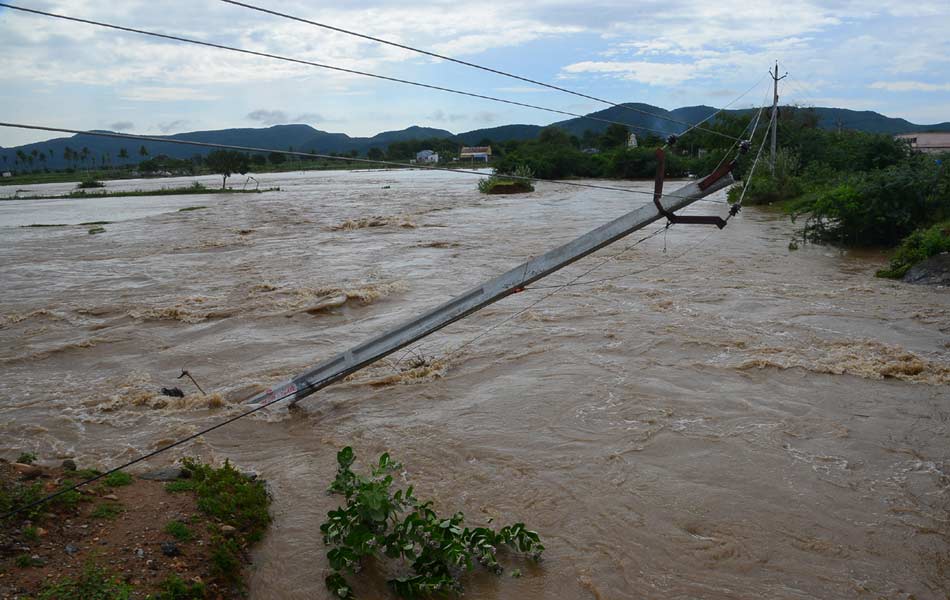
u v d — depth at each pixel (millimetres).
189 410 9156
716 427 8320
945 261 15773
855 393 9352
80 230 30984
